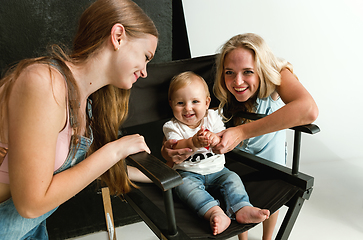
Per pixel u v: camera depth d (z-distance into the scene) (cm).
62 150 70
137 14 69
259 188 103
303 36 174
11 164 57
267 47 107
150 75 116
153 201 97
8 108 58
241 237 125
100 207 149
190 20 160
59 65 64
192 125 120
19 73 59
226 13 164
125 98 96
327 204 157
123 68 69
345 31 175
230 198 96
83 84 72
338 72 182
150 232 150
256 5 166
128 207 155
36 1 114
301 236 134
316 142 194
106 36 66
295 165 100
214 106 128
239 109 121
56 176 63
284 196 95
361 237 132
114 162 71
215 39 166
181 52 171
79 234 149
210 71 125
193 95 112
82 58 68
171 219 74
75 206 144
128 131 145
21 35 116
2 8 111
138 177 110
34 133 57
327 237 133
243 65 104
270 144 125
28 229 77
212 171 108
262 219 86
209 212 89
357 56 180
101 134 94
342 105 188
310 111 91
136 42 68
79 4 121
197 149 110
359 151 198
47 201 59
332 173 185
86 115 90
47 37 120
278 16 170
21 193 57
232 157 126
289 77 108
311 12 171
